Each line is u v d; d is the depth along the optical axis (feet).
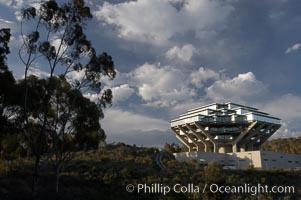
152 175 227.81
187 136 469.16
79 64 128.26
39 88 136.46
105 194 185.57
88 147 169.37
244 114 429.79
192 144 489.67
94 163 250.16
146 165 262.88
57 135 147.64
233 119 429.79
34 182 112.78
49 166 224.33
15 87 126.11
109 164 250.37
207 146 451.94
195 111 478.59
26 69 119.75
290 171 280.72
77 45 123.44
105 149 329.52
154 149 361.30
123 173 221.25
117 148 339.98
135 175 224.53
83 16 122.21
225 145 439.63
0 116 125.39
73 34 122.01
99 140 169.68
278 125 450.71
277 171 268.21
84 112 150.30
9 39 113.19
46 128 144.56
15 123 130.93
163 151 364.38
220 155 364.79
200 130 444.14
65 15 120.37
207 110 454.81
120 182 209.15
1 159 188.24
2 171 183.32
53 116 145.89
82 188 184.85
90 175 215.31
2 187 149.38
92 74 131.23
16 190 149.48
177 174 234.99
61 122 145.48
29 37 117.29
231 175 241.35
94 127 155.22
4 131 129.70
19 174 187.93
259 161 350.02
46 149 158.20
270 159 358.64
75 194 167.53
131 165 254.06
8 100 124.77
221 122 433.48
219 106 471.62
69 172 218.79
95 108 152.05
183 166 268.21
